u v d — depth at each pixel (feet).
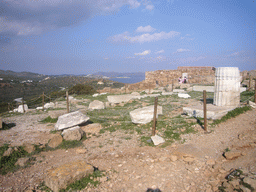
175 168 17.71
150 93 71.97
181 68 117.19
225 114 30.55
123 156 21.06
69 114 30.19
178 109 38.96
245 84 64.08
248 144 20.24
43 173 18.13
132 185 15.56
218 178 15.56
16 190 15.52
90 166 17.38
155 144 23.27
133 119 30.83
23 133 30.07
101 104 46.85
